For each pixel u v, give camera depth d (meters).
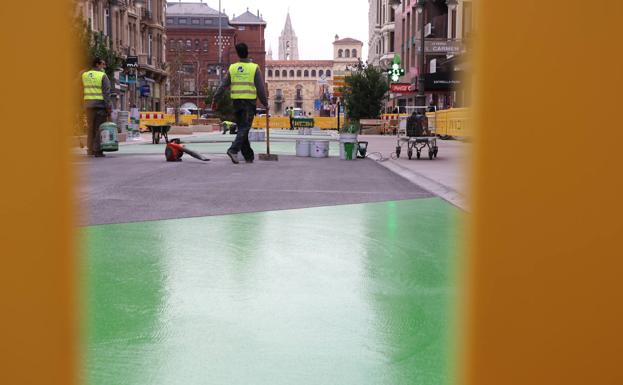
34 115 0.52
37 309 0.54
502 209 0.57
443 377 2.29
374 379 2.27
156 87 62.81
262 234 5.21
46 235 0.53
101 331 2.77
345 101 43.31
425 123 14.70
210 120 49.09
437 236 5.16
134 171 11.09
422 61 28.28
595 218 0.57
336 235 5.18
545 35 0.56
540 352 0.59
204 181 9.45
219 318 2.99
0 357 0.54
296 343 2.66
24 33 0.51
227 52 118.50
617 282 0.57
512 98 0.56
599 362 0.59
